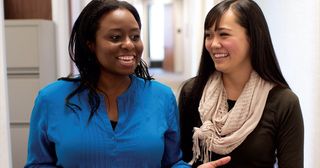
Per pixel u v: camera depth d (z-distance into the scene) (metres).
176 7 9.68
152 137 1.00
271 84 1.16
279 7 2.07
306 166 1.83
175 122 1.13
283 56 2.04
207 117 1.19
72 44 1.07
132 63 0.99
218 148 1.13
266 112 1.13
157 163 1.02
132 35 0.98
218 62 1.14
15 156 2.52
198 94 1.25
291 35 1.96
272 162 1.15
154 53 11.42
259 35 1.11
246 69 1.17
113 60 0.97
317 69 1.72
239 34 1.10
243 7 1.10
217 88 1.21
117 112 1.03
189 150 1.28
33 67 2.47
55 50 2.62
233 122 1.13
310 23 1.77
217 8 1.13
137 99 1.06
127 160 0.97
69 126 0.97
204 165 1.06
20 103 2.50
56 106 1.00
